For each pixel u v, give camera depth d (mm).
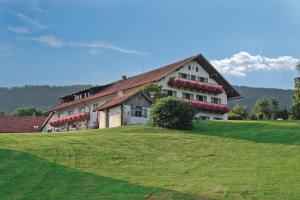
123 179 32219
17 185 30000
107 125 75062
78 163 35750
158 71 89438
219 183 31422
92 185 30516
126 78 99688
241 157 38750
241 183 31375
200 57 89438
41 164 34656
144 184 31094
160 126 54406
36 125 108375
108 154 38625
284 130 50875
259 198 28594
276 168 34938
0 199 27578
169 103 54469
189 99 87125
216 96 93250
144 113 72688
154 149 41219
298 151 40375
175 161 37562
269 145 43281
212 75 92062
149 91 73438
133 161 37156
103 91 95062
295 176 32750
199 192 29500
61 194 28609
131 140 44281
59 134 48844
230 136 48156
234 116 106500
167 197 28328
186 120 53781
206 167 35781
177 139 45531
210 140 45719
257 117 116125
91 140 43719
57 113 106688
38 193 28734
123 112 70750
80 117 93125
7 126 105062
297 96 104312
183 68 88125
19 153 37062
